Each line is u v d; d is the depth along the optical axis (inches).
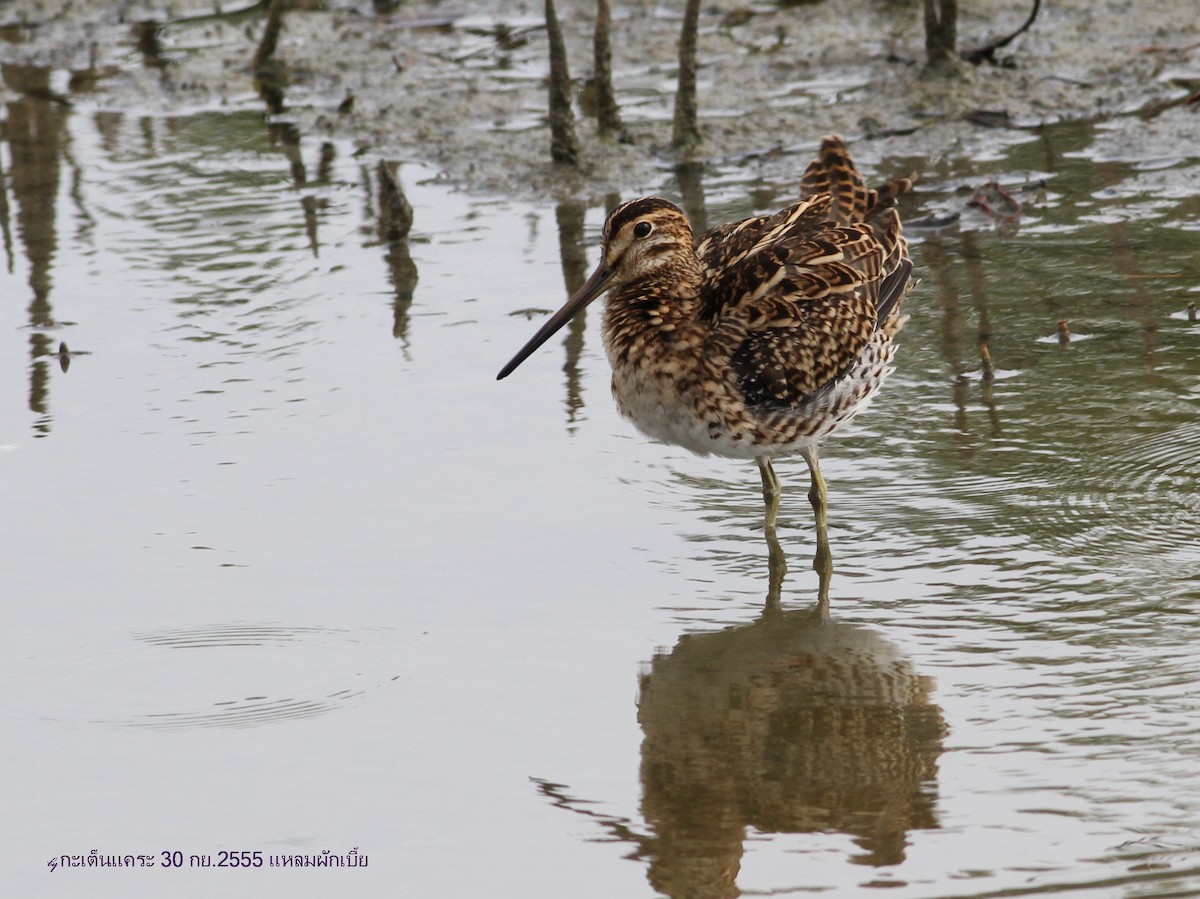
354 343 552.4
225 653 385.7
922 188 648.4
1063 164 660.7
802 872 303.4
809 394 438.0
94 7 890.7
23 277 604.7
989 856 304.5
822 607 402.0
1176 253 577.6
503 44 826.8
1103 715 346.6
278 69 806.5
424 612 401.7
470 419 502.0
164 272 608.4
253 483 466.3
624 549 432.1
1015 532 428.5
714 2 858.1
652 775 336.5
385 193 637.3
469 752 345.7
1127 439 467.8
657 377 441.1
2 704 366.9
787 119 717.3
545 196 666.8
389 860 311.1
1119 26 788.0
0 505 454.6
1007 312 547.5
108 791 334.3
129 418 504.1
